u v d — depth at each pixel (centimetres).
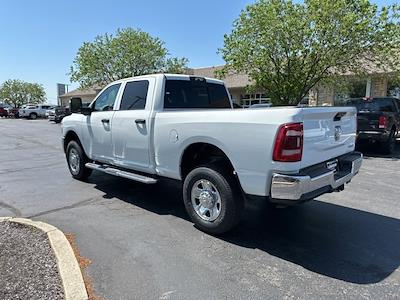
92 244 414
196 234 448
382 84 1795
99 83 2762
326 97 1956
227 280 337
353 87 1817
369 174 831
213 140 422
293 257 387
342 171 460
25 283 316
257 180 386
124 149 570
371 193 648
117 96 600
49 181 736
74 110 668
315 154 396
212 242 423
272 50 1303
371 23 1173
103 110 634
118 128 575
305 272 354
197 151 472
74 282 315
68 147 748
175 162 480
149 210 542
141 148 532
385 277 345
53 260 359
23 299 292
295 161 364
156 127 499
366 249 407
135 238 432
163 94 530
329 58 1246
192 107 568
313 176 382
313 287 326
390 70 1385
